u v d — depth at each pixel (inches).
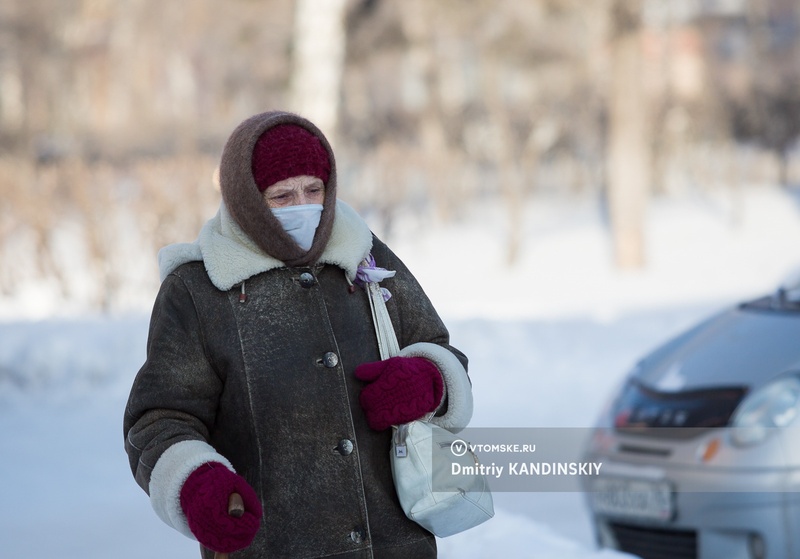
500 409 1063.6
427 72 3531.0
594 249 3157.0
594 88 3378.4
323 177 328.8
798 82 4222.4
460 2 3312.0
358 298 334.6
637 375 681.6
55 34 3740.2
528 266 2982.3
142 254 1713.8
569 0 3174.2
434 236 3164.4
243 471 316.8
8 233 1756.9
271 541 309.7
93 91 3737.7
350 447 315.6
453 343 1316.4
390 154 2881.4
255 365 315.6
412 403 316.8
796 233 3383.4
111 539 671.8
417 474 318.0
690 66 4099.4
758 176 4276.6
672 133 3917.3
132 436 311.4
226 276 319.3
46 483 811.4
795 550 556.7
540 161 3722.9
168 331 318.0
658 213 3659.0
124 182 1759.4
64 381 1154.0
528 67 3462.1
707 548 580.1
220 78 3604.8
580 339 1353.3
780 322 657.0
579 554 488.1
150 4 3663.9
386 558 319.6
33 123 3503.9
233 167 319.6
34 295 1740.9
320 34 2488.9
